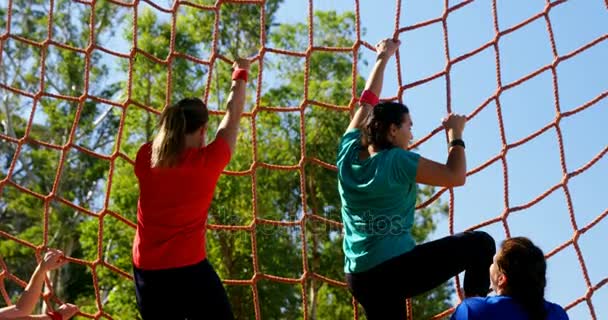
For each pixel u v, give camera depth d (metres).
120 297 19.42
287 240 18.59
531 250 4.34
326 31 20.66
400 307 4.80
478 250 4.83
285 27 20.42
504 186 6.54
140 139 20.61
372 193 4.76
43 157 23.73
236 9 20.47
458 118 5.07
